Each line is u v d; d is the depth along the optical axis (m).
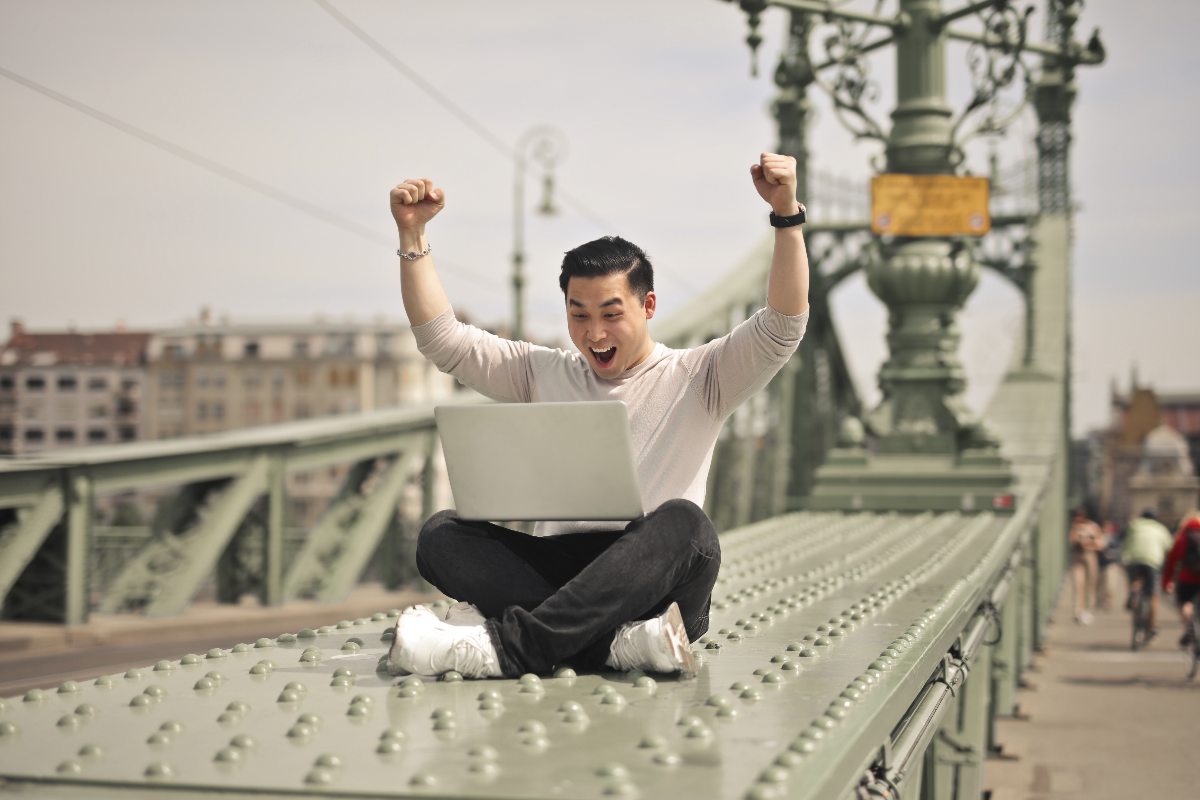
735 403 3.38
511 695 2.70
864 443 9.99
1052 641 14.41
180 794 1.97
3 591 11.88
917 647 3.18
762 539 7.32
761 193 3.19
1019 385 17.59
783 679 2.83
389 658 2.95
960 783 5.59
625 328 3.34
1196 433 121.06
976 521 9.03
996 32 9.38
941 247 9.81
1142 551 13.92
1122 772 7.50
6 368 85.88
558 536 3.36
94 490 12.86
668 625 2.90
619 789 1.89
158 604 14.11
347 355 90.25
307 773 2.01
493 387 3.56
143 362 88.81
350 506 16.91
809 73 9.72
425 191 3.46
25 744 2.23
